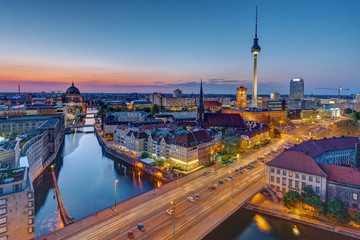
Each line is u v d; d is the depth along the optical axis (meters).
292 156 96.69
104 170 144.00
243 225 82.56
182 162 130.38
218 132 164.62
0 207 64.50
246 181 109.06
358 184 80.12
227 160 141.50
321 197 85.56
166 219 77.75
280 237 75.81
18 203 67.31
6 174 72.75
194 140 135.38
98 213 81.44
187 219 78.00
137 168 143.38
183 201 90.12
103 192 112.00
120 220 77.19
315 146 117.81
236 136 163.38
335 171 87.06
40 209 97.31
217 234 77.50
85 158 169.50
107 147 180.50
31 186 72.31
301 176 90.50
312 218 82.25
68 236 68.56
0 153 92.75
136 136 158.62
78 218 89.50
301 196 86.56
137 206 86.44
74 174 137.38
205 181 109.81
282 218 84.00
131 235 67.44
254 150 170.00
